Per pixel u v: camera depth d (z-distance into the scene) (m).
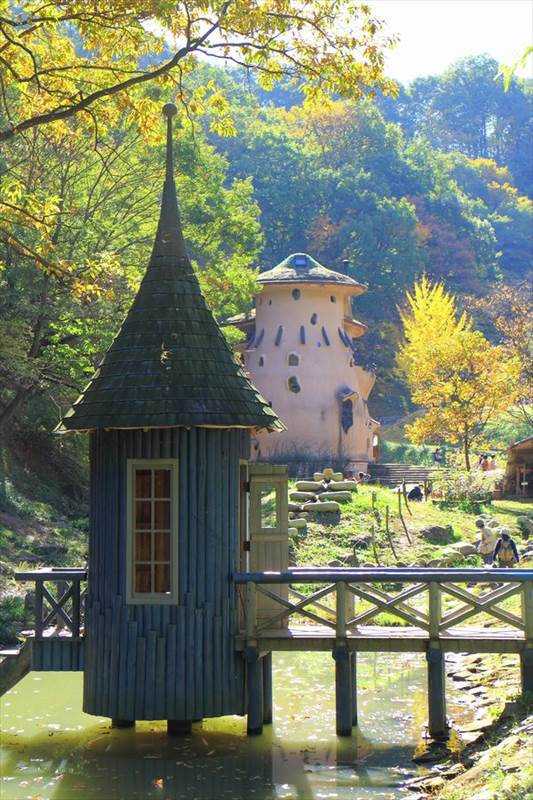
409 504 39.53
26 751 14.84
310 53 16.80
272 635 15.48
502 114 151.75
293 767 14.02
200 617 15.04
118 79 17.55
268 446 54.91
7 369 27.95
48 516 33.78
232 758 14.46
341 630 15.38
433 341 61.47
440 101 153.38
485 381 56.53
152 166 35.06
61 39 17.64
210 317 15.94
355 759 14.35
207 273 41.97
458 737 15.05
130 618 15.07
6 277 26.48
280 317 55.84
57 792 13.05
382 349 90.62
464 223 107.44
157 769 13.98
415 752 14.62
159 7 15.71
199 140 47.00
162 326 15.55
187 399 14.90
